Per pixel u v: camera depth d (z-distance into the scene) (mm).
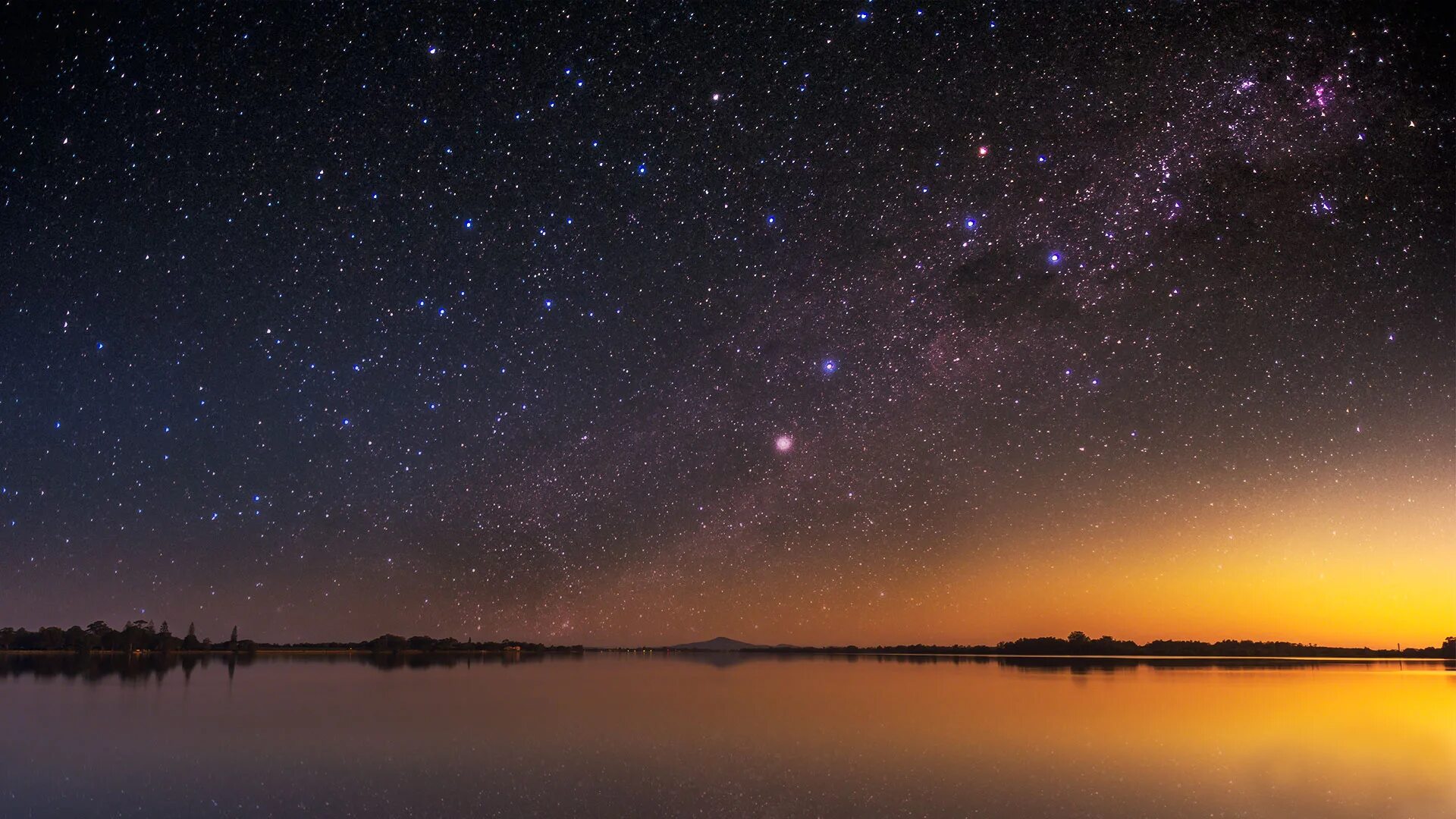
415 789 11789
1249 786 12008
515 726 18625
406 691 29359
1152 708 22812
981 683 34375
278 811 10719
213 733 17484
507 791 11695
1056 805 10906
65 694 27859
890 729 18062
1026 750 15039
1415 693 28234
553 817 10312
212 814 10578
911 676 42000
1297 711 21703
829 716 20703
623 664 64625
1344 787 11969
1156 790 11742
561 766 13508
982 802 11086
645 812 10555
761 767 13414
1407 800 11219
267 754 14734
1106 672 46375
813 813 10508
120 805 11078
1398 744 15852
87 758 14422
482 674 42594
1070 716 20562
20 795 11578
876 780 12398
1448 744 15914
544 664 64500
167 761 14070
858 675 43156
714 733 17328
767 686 32406
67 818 10430
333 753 14789
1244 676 40500
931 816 10375
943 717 20234
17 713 21594
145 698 26250
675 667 57344
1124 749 15188
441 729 18016
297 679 37344
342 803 11062
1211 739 16391
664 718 20141
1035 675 42219
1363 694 27891
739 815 10414
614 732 17547
